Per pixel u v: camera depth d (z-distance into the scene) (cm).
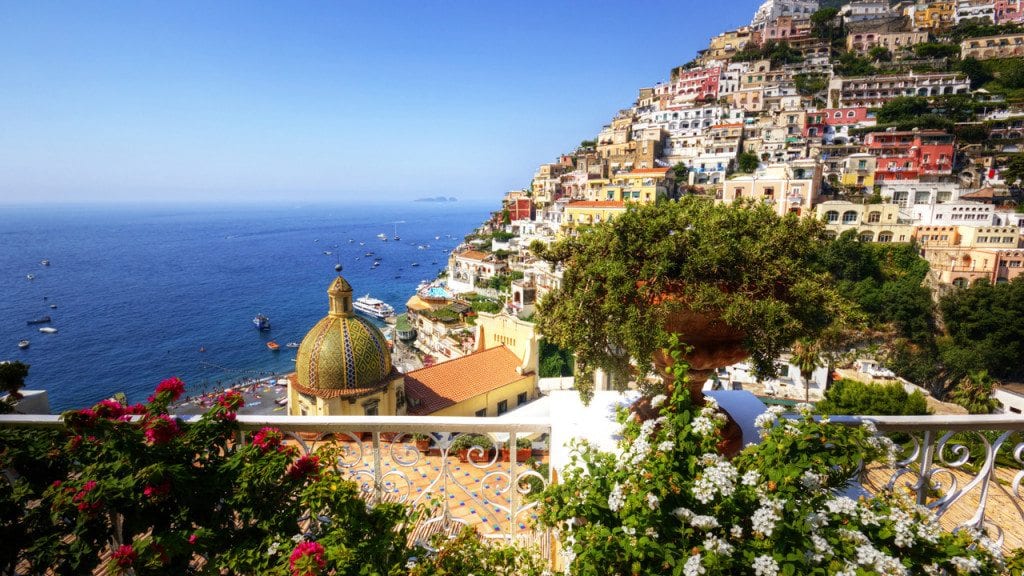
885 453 334
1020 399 4422
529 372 3095
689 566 276
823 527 306
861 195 7406
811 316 447
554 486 359
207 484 380
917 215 6731
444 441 475
